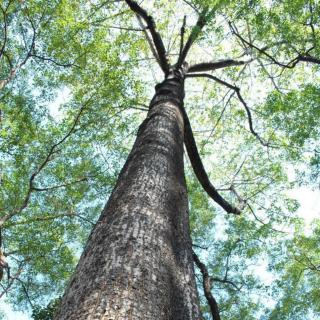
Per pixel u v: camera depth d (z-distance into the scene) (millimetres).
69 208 11375
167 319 2238
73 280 2520
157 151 4836
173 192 3988
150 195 3617
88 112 10484
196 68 11797
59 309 2270
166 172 4312
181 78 9734
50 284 12727
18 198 10914
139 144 5254
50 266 11828
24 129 9930
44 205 11391
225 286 12477
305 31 10461
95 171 11148
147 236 2900
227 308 12562
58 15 9938
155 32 10367
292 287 13695
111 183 10914
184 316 2471
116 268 2395
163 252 2834
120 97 10625
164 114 6547
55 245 11445
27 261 11422
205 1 8984
